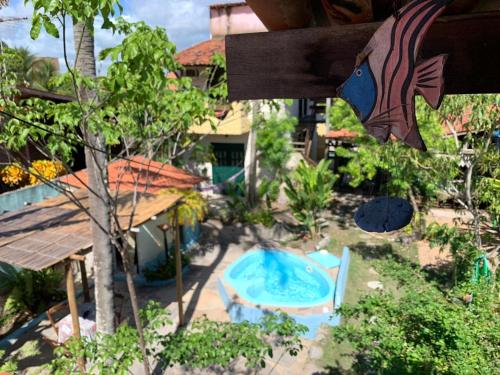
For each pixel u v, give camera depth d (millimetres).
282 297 10664
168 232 12289
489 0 1425
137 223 7383
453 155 8023
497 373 4059
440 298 6129
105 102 4051
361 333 5277
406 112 1247
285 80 1585
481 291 5891
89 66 5934
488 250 8453
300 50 1549
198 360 5031
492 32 1341
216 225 14922
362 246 13312
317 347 7961
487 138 7285
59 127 5094
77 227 7449
